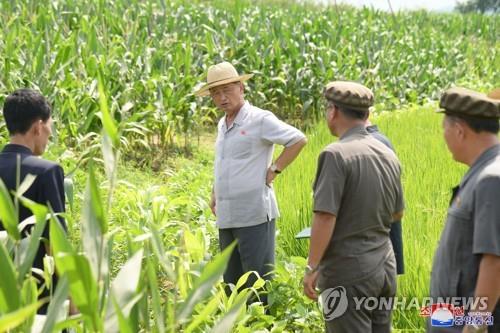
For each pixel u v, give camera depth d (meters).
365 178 3.58
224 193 5.01
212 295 4.09
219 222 5.07
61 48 10.18
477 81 19.38
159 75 11.43
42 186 3.28
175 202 6.14
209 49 14.33
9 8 14.12
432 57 19.38
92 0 15.59
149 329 2.47
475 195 2.79
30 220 2.93
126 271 2.29
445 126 2.97
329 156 3.55
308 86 15.04
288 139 4.89
